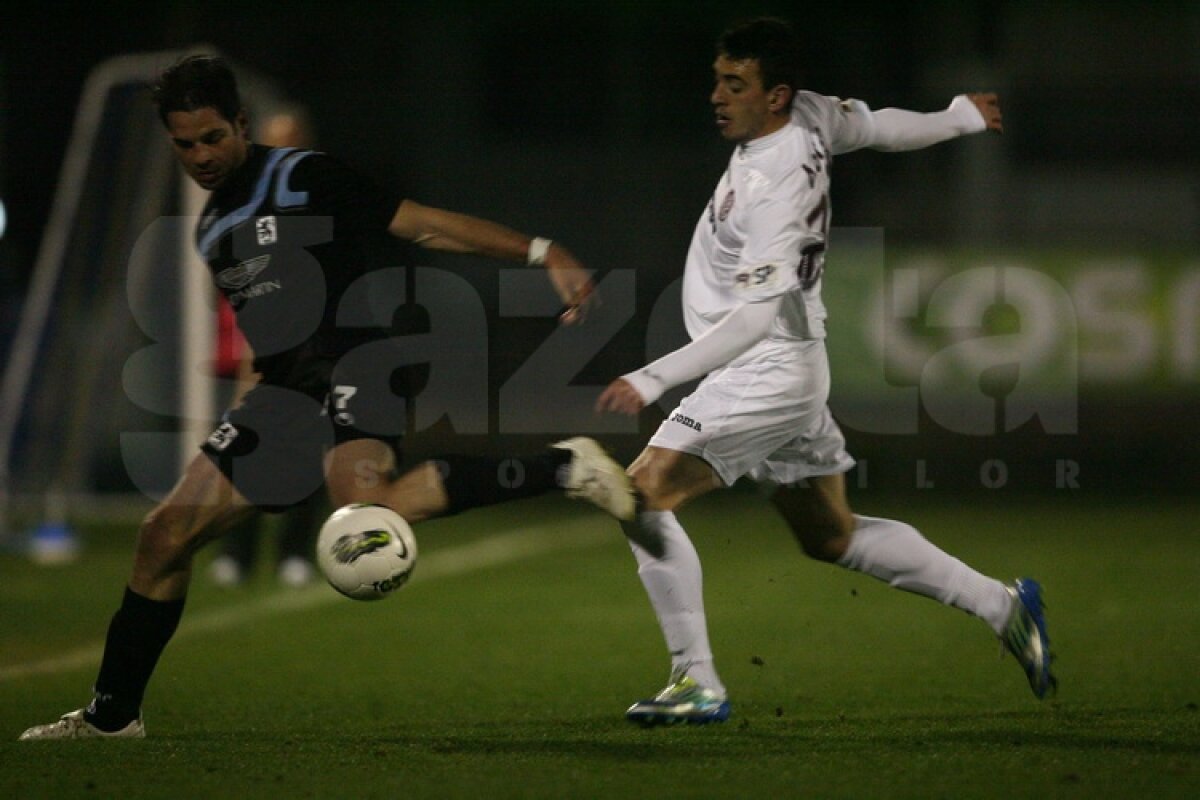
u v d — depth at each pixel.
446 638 26.48
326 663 24.03
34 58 66.56
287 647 25.62
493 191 74.31
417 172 74.25
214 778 15.03
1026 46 72.25
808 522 18.55
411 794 14.19
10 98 66.19
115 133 42.25
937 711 19.17
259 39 72.19
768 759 15.70
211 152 16.09
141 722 17.45
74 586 33.69
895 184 65.94
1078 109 71.12
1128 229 64.38
